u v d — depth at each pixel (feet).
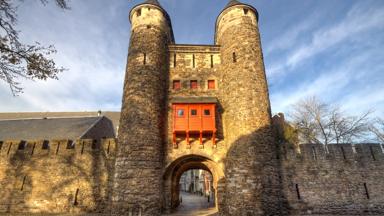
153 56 55.57
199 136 52.44
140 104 50.57
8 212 51.47
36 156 56.03
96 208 50.31
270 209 42.96
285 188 49.06
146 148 47.67
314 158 51.96
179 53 61.21
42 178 53.88
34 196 52.54
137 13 61.41
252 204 42.78
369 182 50.88
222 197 49.21
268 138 48.39
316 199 48.67
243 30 56.85
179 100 53.47
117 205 43.86
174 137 51.19
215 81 58.65
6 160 56.34
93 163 53.83
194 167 59.52
